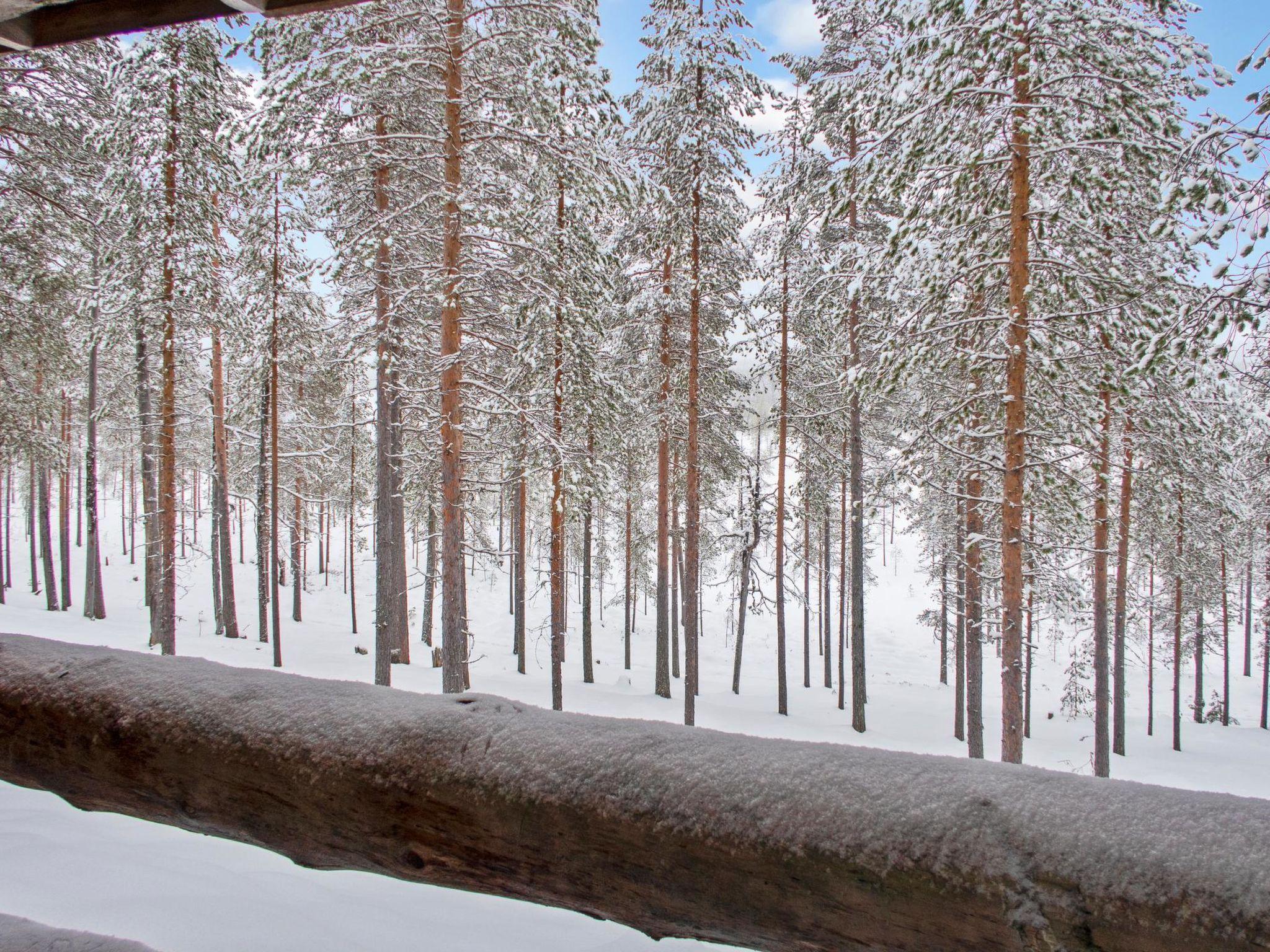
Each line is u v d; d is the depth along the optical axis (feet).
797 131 43.75
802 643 102.73
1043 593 37.50
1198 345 17.76
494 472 53.21
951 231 25.70
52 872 7.34
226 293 45.47
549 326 36.29
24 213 34.37
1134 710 71.82
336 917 6.63
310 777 4.29
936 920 2.99
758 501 57.31
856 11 38.60
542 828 3.73
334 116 28.68
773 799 3.43
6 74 32.01
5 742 5.46
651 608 117.50
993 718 60.18
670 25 41.45
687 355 48.19
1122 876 2.78
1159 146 21.56
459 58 26.25
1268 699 69.21
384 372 43.93
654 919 3.64
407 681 47.44
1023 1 22.80
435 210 31.12
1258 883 2.61
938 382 32.73
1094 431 26.94
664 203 41.45
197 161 40.65
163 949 5.96
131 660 5.63
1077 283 24.21
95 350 59.62
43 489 66.33
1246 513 46.78
